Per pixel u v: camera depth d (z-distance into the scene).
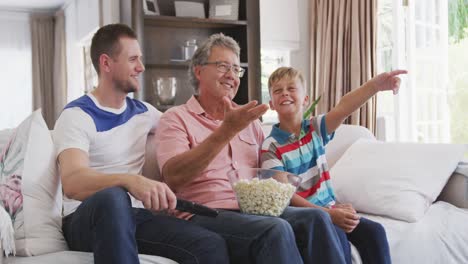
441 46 4.77
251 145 2.20
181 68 4.73
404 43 4.52
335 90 4.86
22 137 1.87
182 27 4.76
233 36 4.87
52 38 8.58
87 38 6.94
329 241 1.73
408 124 4.49
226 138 1.78
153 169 2.30
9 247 1.54
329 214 1.99
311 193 2.20
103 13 5.62
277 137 2.24
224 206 2.00
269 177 1.90
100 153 2.02
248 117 1.72
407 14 4.48
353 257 2.05
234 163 2.11
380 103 4.71
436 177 2.47
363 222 2.11
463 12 6.31
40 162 1.84
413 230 2.22
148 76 4.58
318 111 5.03
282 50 5.44
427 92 4.65
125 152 2.09
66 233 1.82
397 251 2.19
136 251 1.49
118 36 2.09
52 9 8.47
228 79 2.13
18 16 8.52
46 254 1.70
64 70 8.20
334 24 4.84
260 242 1.67
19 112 8.57
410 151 2.60
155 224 1.80
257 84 4.75
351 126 3.01
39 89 8.49
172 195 1.61
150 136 2.33
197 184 2.03
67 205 2.01
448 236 2.26
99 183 1.66
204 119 2.12
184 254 1.69
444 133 4.79
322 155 2.27
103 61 2.09
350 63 4.72
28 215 1.74
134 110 2.19
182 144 1.99
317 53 5.08
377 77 2.24
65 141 1.90
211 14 4.74
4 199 1.75
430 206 2.47
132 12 4.34
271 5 5.26
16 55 8.55
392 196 2.39
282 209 1.85
